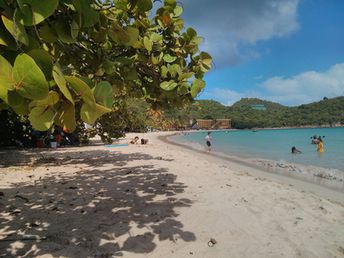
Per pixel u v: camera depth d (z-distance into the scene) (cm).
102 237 488
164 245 470
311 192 1031
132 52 292
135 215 597
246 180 1073
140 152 2031
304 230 576
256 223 597
